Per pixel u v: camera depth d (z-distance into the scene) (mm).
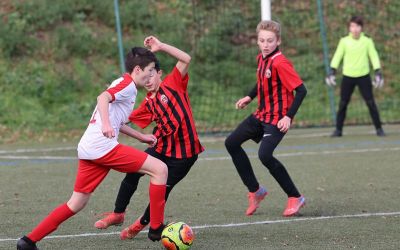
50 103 33000
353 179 18797
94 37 36656
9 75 33531
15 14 36188
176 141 11961
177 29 38688
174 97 11992
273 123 14070
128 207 15195
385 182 18250
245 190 17266
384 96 38250
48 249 11219
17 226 13141
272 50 14164
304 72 38438
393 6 42969
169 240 10977
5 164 22203
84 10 37844
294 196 14070
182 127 11938
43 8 36844
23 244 10641
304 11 42344
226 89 36594
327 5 42938
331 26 41688
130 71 11430
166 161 12031
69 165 21953
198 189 17406
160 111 11992
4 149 26422
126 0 39375
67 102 33312
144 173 11227
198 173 20141
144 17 38719
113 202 15734
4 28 35312
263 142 13992
